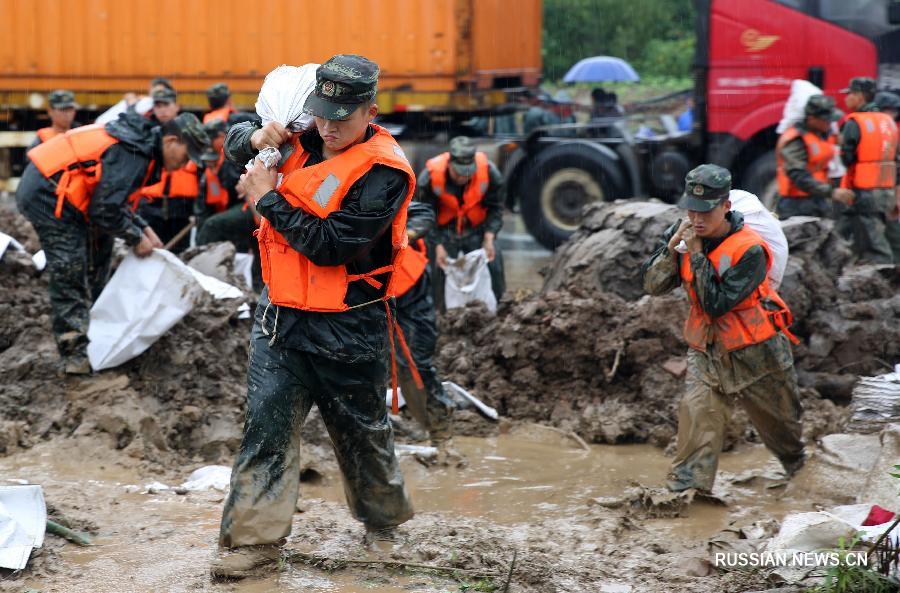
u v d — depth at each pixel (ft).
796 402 45.62
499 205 77.87
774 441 47.06
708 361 45.01
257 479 34.76
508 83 119.44
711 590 35.06
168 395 55.47
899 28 101.91
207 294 59.88
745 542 39.42
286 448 35.06
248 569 34.76
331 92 32.12
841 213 87.40
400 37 117.60
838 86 103.65
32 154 54.90
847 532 36.63
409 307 53.11
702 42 107.24
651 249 69.87
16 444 52.03
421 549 37.70
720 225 43.29
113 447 51.60
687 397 45.37
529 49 120.98
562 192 114.83
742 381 44.60
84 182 54.13
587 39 240.94
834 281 65.92
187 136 54.54
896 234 90.17
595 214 75.92
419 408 53.67
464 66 117.19
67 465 49.78
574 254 73.20
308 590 34.14
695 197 42.47
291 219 32.83
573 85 150.20
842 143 85.87
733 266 42.98
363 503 37.32
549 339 63.16
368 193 33.09
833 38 103.14
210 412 54.65
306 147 34.04
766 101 105.81
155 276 55.21
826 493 45.62
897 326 63.77
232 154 34.96
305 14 119.34
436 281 80.38
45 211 54.39
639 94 176.14
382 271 34.91
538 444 58.03
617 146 113.29
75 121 127.24
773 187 107.86
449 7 116.37
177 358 56.54
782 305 45.32
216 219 81.92
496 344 64.95
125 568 35.78
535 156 115.14
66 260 54.85
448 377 65.67
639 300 64.34
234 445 53.01
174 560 36.63
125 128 54.65
